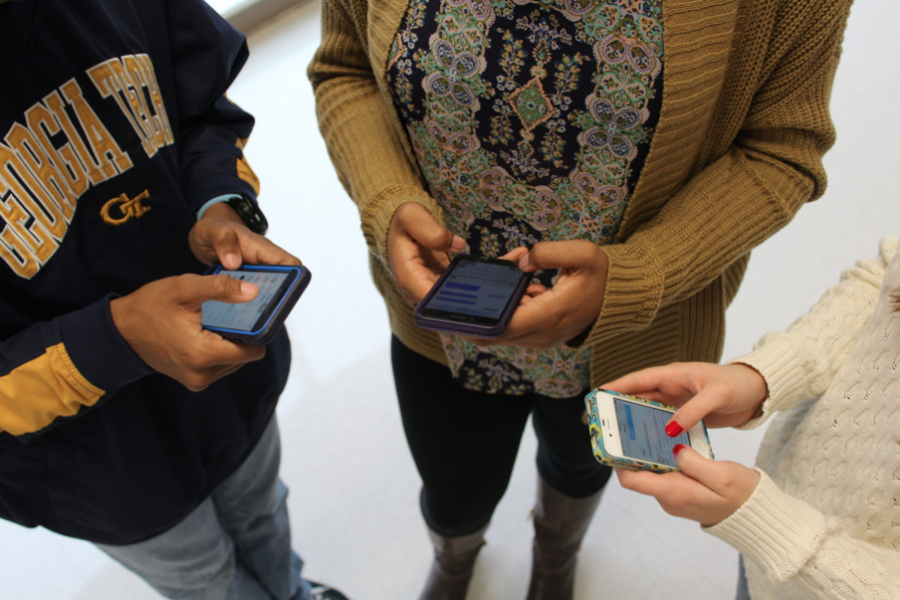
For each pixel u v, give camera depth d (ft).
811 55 2.39
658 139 2.40
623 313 2.50
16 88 2.36
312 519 5.71
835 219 7.00
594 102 2.41
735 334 6.35
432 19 2.51
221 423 3.38
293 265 2.54
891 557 2.13
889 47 8.48
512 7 2.31
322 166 8.64
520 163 2.69
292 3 10.90
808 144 2.60
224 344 2.27
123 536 3.21
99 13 2.55
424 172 3.01
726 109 2.61
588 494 4.26
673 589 5.07
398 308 3.52
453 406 3.72
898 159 7.38
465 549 4.60
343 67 3.34
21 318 2.48
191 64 3.16
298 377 6.67
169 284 2.27
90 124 2.58
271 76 9.98
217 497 3.90
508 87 2.47
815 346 2.49
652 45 2.28
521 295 2.49
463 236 3.15
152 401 2.94
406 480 5.89
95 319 2.29
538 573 4.99
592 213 2.78
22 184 2.37
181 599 4.07
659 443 2.42
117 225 2.77
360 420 6.32
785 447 2.67
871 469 2.21
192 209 3.13
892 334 2.22
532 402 3.83
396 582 5.33
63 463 2.76
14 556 5.55
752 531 2.12
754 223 2.64
